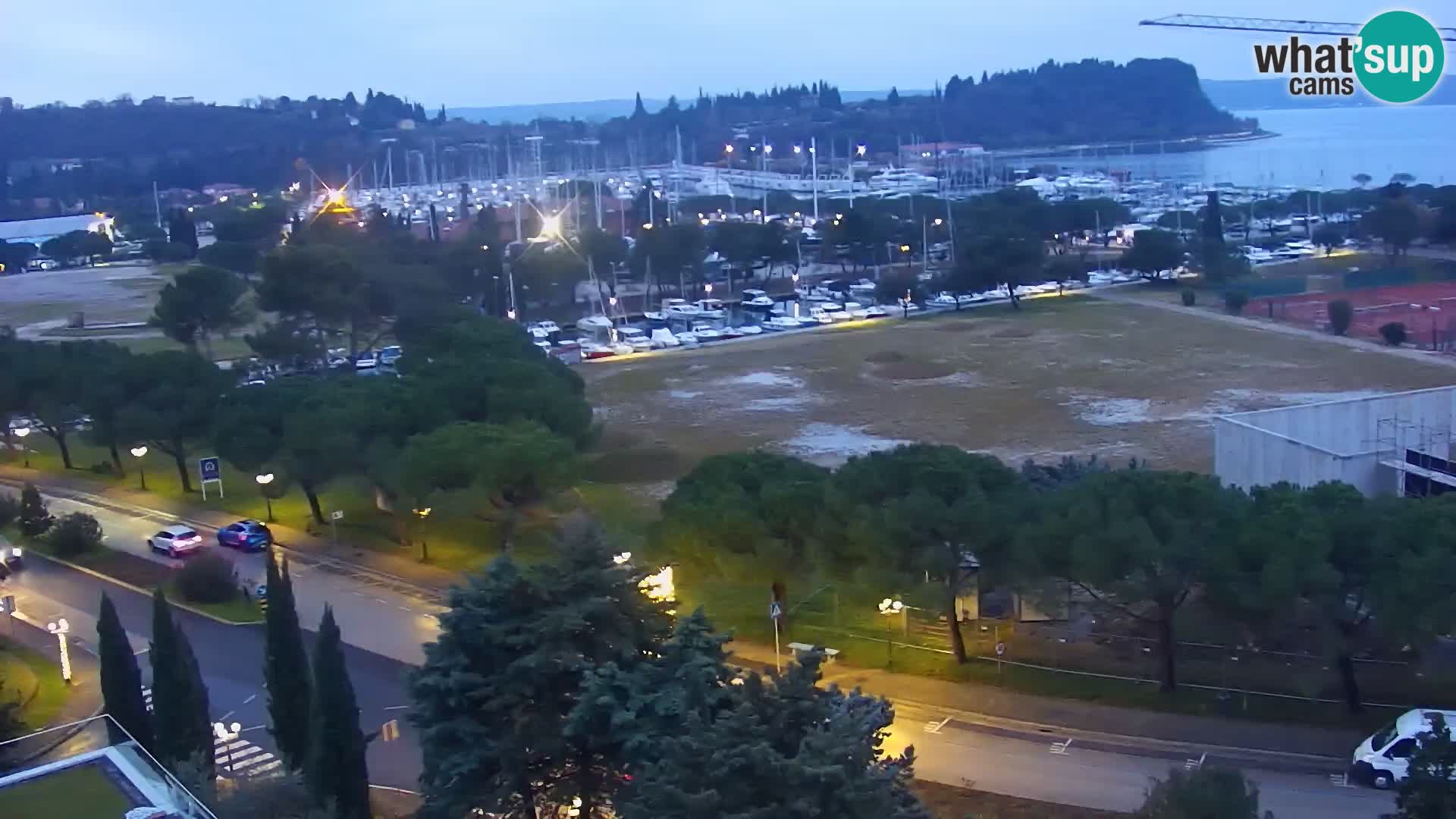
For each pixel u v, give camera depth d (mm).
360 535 67562
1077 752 40188
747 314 148750
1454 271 158000
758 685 26344
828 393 102625
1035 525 45031
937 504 46031
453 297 125250
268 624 38531
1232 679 44750
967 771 39125
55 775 24906
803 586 56281
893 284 147750
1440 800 27516
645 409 99562
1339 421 55625
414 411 68750
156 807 23344
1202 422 86812
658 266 163125
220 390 77438
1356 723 40938
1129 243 187750
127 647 38250
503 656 32531
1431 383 96250
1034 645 49094
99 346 88000
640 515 69562
